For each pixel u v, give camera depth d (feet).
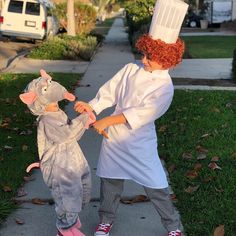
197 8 110.73
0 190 10.70
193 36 69.97
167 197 8.57
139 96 8.16
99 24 121.08
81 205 8.08
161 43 7.93
